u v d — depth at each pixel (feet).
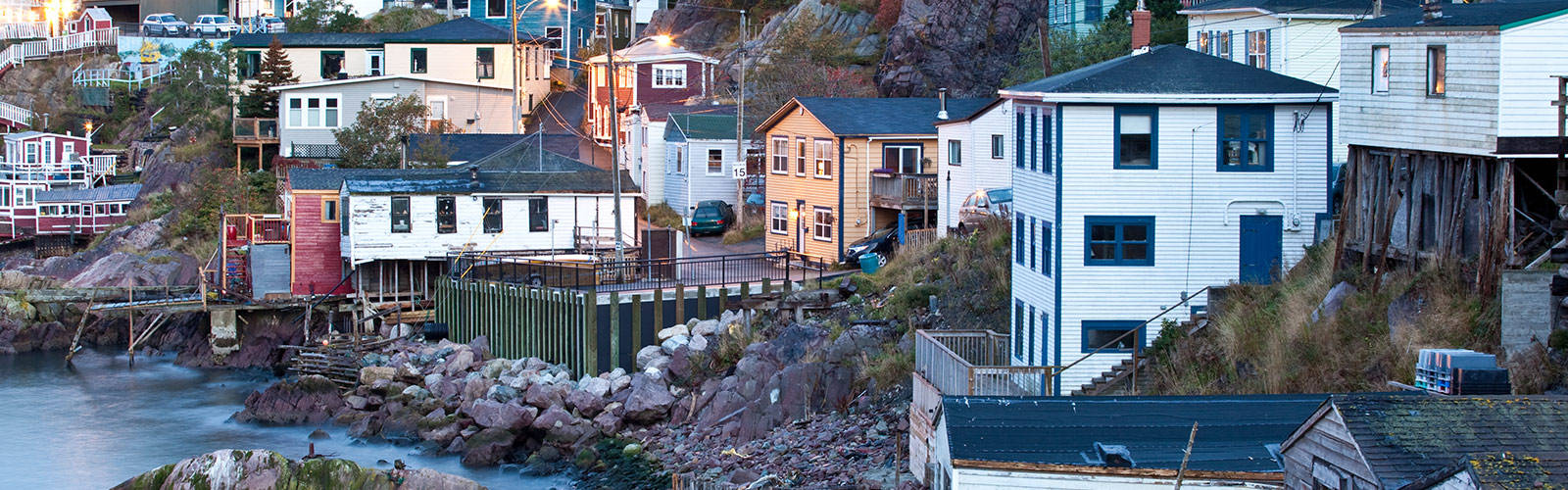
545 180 206.18
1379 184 120.98
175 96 332.60
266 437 162.09
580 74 341.21
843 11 314.35
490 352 186.91
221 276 208.95
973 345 136.87
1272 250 128.47
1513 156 107.86
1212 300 125.29
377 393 173.37
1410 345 106.73
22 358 210.59
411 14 387.34
